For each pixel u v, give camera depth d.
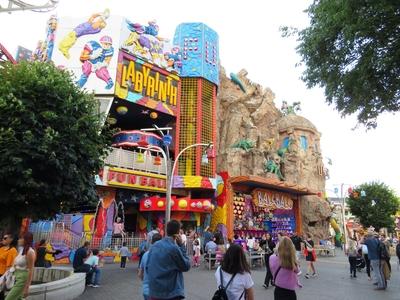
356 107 9.65
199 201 25.78
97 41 25.72
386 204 54.34
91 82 24.94
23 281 6.14
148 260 5.09
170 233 5.17
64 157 10.30
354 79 9.23
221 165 33.72
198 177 27.33
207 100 30.38
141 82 26.77
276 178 35.22
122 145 26.12
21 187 10.04
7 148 9.55
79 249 12.38
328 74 9.77
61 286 9.32
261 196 31.97
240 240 20.91
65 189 10.66
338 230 47.91
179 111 29.12
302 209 39.28
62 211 11.79
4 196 10.00
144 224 26.77
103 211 23.50
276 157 37.22
